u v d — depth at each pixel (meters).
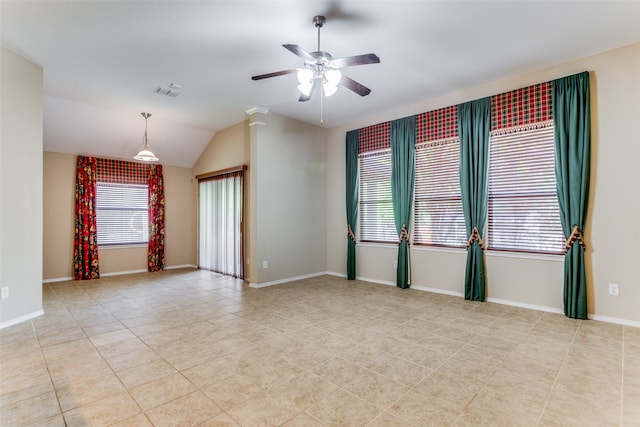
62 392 2.14
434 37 3.13
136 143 6.17
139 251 6.69
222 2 2.58
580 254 3.49
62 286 5.31
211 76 3.97
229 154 6.21
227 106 5.05
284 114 5.46
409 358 2.64
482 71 3.87
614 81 3.36
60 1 2.55
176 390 2.17
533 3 2.61
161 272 6.61
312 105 5.03
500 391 2.14
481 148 4.22
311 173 6.02
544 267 3.81
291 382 2.27
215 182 6.59
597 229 3.46
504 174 4.12
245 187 5.76
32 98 3.57
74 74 3.91
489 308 3.96
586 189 3.46
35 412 1.92
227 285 5.37
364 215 5.74
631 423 1.80
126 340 3.03
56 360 2.61
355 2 2.58
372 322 3.51
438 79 4.09
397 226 5.10
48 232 5.62
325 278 5.86
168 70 3.81
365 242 5.68
